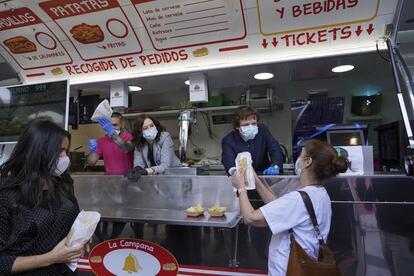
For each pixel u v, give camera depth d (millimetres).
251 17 2291
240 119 2070
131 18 2484
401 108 1640
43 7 2529
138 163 2502
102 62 2834
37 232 1072
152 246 2053
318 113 4270
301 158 1423
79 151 4434
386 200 1786
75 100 3461
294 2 2156
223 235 1945
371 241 1800
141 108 4723
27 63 3031
